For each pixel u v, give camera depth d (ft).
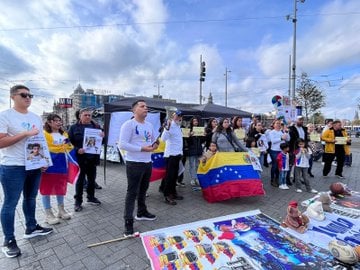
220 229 10.52
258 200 15.14
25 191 9.86
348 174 23.77
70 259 8.50
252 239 9.67
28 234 9.95
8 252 8.57
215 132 16.90
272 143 18.80
